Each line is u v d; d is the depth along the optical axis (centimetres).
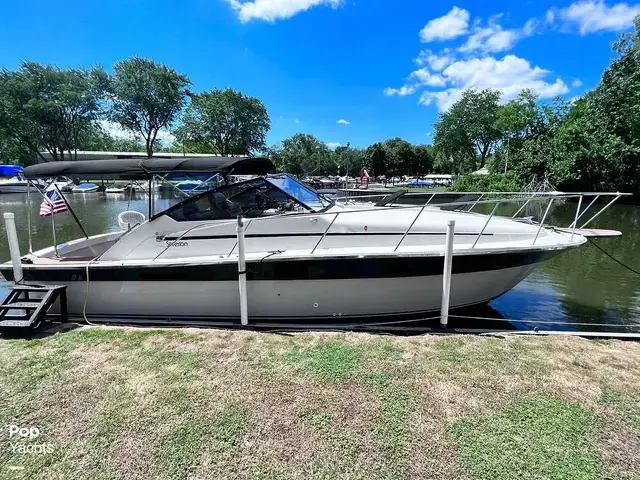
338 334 392
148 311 452
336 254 418
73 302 455
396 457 221
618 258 930
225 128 4566
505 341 379
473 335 395
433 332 407
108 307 454
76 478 207
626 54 2358
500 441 234
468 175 3156
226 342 371
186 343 369
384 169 7012
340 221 465
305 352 350
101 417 256
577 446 230
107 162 444
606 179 2334
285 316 448
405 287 438
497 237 480
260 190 475
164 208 466
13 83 3656
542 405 270
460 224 485
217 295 440
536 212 1680
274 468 213
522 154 2806
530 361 334
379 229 465
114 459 220
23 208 2109
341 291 436
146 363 328
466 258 428
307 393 283
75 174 445
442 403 272
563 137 2534
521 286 709
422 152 7238
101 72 3962
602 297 648
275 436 238
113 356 342
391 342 373
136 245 470
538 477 206
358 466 214
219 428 245
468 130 4597
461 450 226
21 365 325
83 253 549
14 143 4162
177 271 432
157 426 247
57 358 338
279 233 461
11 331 385
